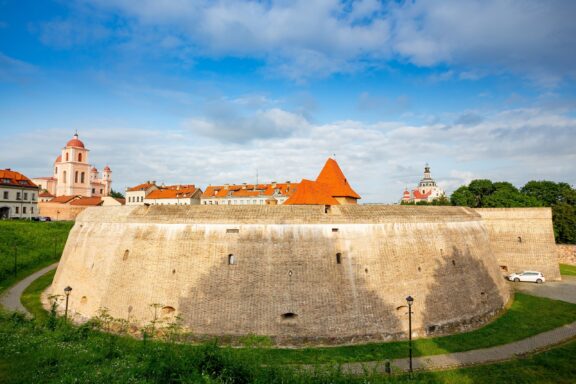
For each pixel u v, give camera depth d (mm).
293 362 26500
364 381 21172
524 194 84188
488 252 44656
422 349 29969
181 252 32656
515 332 34031
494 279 42500
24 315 30516
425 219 37875
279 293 31141
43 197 122125
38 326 27906
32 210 91375
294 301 31031
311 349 29344
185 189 105625
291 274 31703
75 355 21297
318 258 32469
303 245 32594
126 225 35406
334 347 30031
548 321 36750
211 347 20594
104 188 144125
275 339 30141
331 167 49906
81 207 101000
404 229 36156
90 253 37219
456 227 40531
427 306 34500
